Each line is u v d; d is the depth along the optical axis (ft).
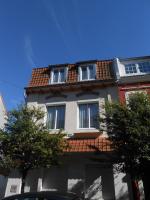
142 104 30.78
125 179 37.01
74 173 38.91
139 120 29.14
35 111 37.81
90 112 45.21
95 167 39.75
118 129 30.19
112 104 32.45
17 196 19.72
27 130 33.47
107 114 32.19
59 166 40.75
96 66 50.62
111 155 33.83
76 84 47.39
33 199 19.01
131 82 45.34
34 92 49.52
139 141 27.35
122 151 29.19
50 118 46.47
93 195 37.65
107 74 48.44
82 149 38.47
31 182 39.86
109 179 38.47
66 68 51.98
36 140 33.40
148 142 27.43
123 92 44.62
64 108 46.96
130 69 49.34
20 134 32.89
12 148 32.53
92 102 45.70
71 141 40.65
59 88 48.11
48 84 49.60
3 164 32.68
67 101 46.85
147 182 29.71
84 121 44.55
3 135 33.12
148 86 44.04
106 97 45.24
